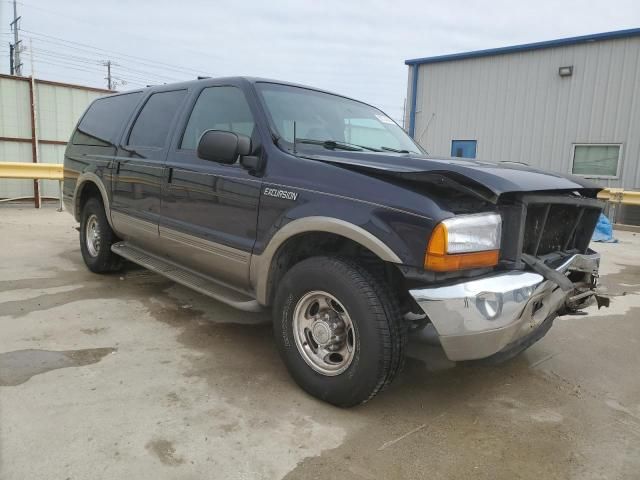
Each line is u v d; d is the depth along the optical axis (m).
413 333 2.67
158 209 4.01
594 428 2.65
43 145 11.84
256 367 3.18
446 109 14.55
